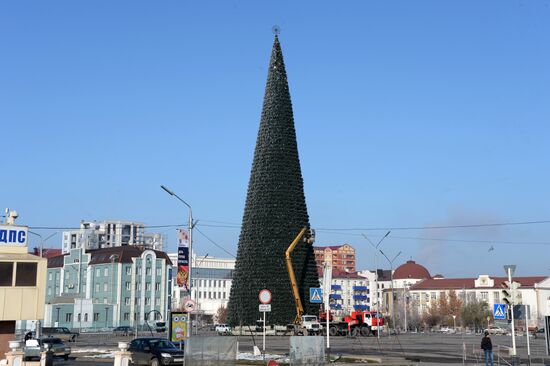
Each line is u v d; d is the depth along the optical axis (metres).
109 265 123.81
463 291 170.75
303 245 90.44
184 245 43.62
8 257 33.28
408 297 167.38
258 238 90.31
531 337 93.38
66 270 132.38
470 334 111.25
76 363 39.44
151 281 126.94
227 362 25.94
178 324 37.28
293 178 92.38
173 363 33.25
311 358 27.33
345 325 81.56
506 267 33.91
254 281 88.94
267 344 61.66
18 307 33.16
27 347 30.83
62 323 115.69
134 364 34.28
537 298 157.75
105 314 119.69
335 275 197.75
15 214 35.56
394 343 64.75
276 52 96.31
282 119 93.88
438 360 39.16
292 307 87.50
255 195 92.25
